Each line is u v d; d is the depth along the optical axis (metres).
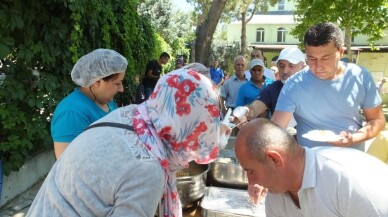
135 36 5.79
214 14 7.71
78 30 3.51
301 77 1.96
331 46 1.75
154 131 1.08
